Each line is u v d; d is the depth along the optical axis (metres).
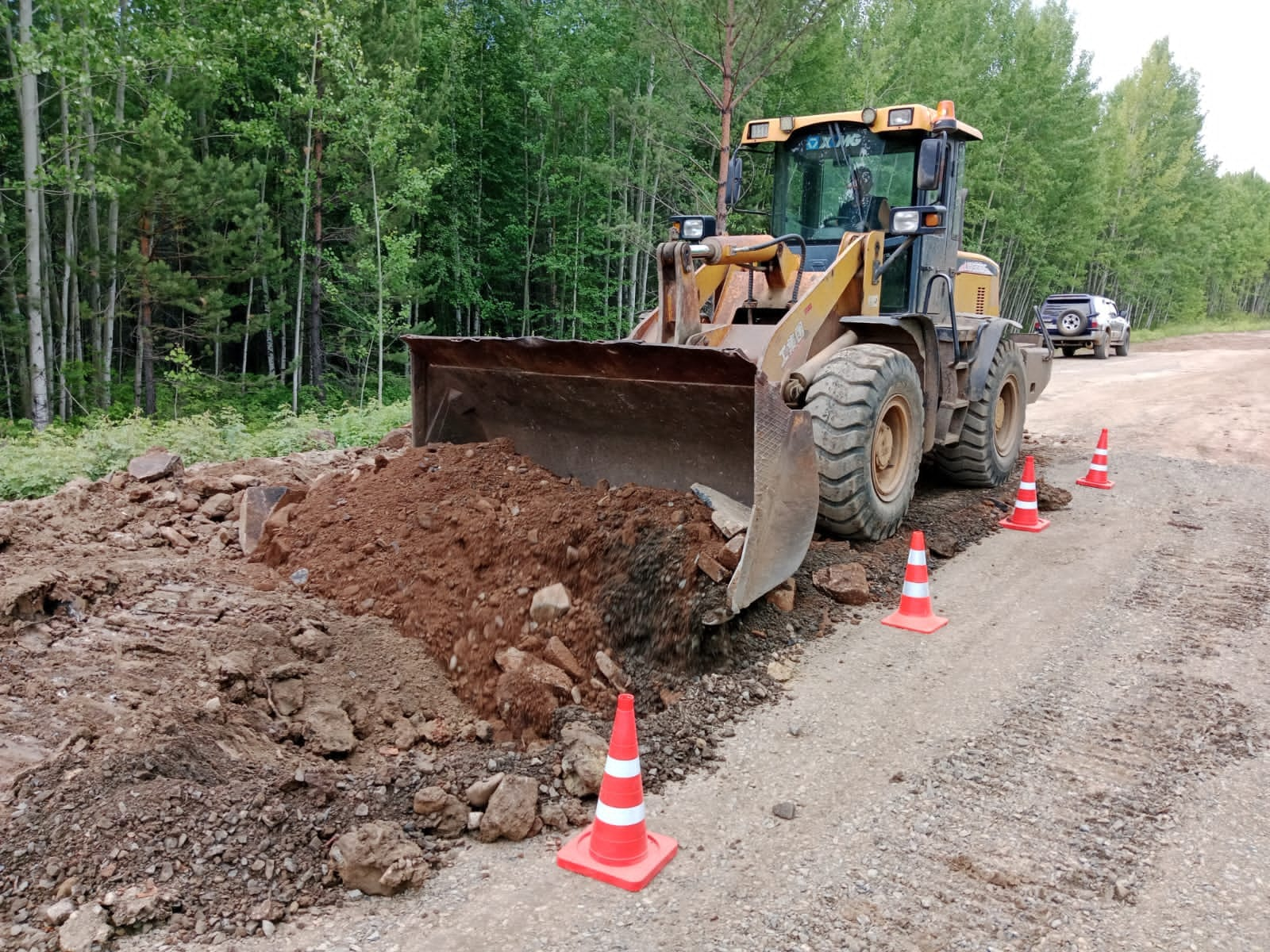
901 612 5.00
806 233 6.95
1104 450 8.16
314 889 2.75
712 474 4.77
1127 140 44.62
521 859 2.98
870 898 2.75
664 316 5.57
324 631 4.23
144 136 15.88
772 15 13.08
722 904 2.73
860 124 6.63
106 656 3.78
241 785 3.10
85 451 8.28
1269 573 5.79
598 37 22.38
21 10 14.52
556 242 24.91
